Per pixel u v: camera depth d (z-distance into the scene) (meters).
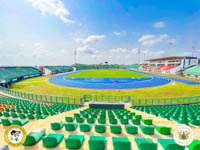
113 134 6.29
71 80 43.19
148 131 6.10
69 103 17.70
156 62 91.44
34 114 11.14
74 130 6.71
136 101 18.95
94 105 15.79
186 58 62.84
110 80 42.50
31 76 58.44
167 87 29.31
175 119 9.41
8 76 43.09
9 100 17.64
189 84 32.88
